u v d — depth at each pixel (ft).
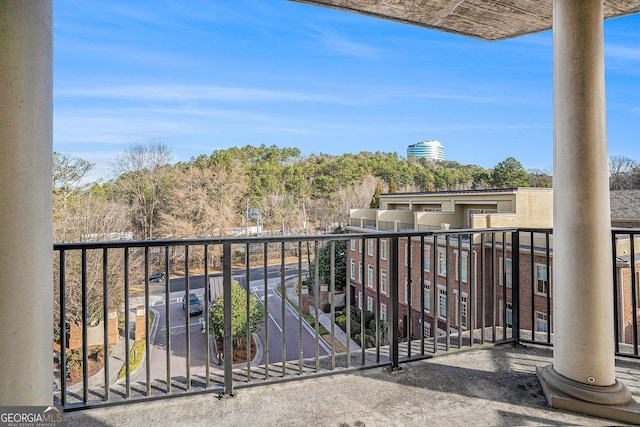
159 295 63.57
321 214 118.83
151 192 77.66
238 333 37.37
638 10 9.37
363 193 126.00
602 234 5.86
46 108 3.78
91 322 35.06
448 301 8.18
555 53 6.26
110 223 46.96
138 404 5.95
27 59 3.58
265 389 6.47
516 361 7.64
